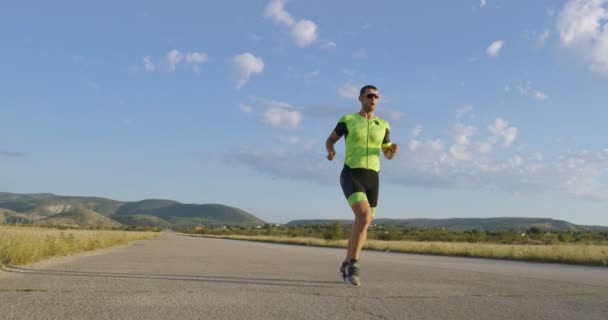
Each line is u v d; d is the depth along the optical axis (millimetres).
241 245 29281
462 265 12641
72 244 14273
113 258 11219
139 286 5406
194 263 9922
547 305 4641
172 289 5207
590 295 5504
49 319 3443
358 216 5828
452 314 4027
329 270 8680
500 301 4828
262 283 6062
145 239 40281
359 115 6059
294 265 10031
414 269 9609
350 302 4543
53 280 5824
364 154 5949
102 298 4430
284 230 142375
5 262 8516
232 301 4469
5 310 3717
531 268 12352
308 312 3980
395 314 3971
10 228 13297
